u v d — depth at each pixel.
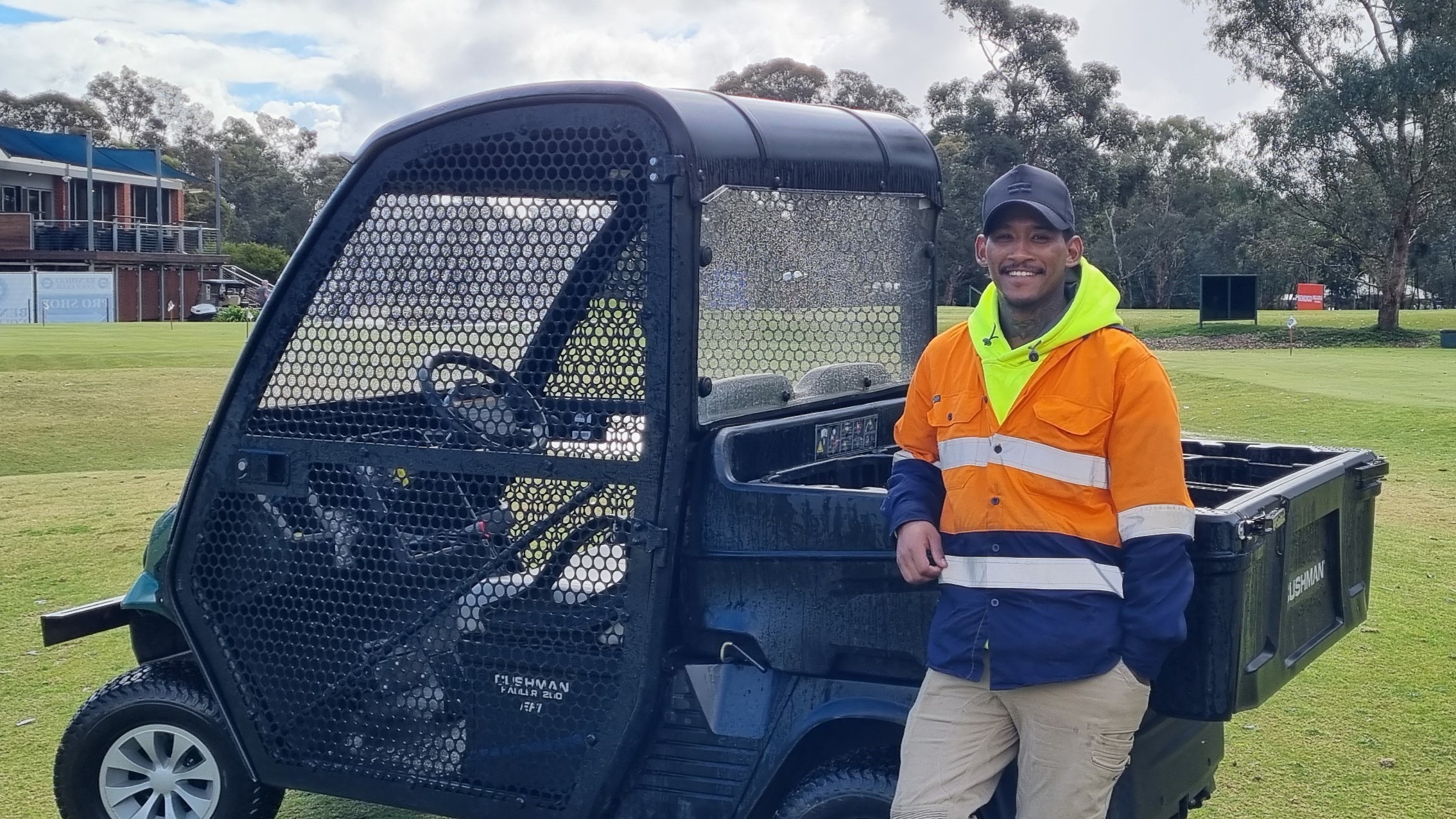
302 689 3.54
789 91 63.16
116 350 26.55
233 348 27.58
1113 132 61.31
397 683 3.44
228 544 3.58
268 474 3.49
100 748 3.86
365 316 3.37
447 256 3.27
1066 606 2.63
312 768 3.55
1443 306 71.31
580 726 3.23
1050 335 2.66
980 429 2.73
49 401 18.59
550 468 3.19
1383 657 5.95
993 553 2.69
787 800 3.08
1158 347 35.44
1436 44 34.72
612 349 3.14
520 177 3.18
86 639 6.43
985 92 61.06
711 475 3.14
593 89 3.09
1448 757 4.75
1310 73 38.09
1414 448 13.18
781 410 3.58
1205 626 2.71
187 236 60.19
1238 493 3.47
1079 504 2.66
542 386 3.21
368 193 3.32
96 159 55.16
